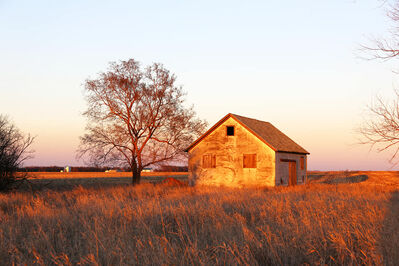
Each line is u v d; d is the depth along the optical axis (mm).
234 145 32438
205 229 8820
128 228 9031
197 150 34188
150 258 6441
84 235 8273
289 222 9680
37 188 28500
